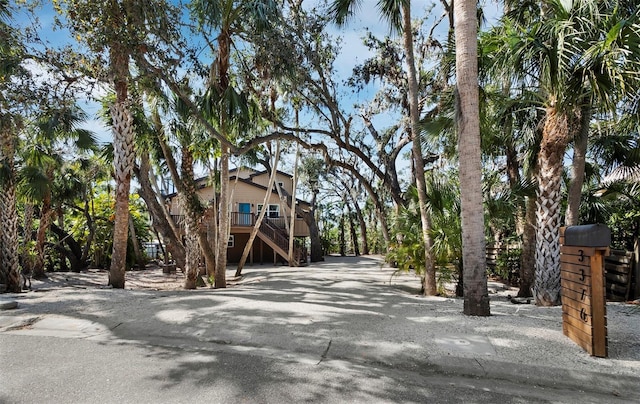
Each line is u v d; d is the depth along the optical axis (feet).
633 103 21.54
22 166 43.55
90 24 23.03
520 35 21.30
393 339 15.75
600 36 19.99
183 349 15.52
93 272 66.95
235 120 33.88
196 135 38.45
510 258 39.40
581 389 11.93
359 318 19.22
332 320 18.84
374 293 29.35
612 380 12.07
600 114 22.89
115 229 32.55
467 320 18.20
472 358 13.65
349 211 134.41
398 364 13.82
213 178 53.11
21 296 26.40
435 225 29.66
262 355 14.75
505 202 28.58
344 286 34.37
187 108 32.96
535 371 12.71
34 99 24.43
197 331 17.49
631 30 17.88
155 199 50.16
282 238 77.87
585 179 31.81
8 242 31.24
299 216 94.94
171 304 22.39
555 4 20.27
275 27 30.30
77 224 77.20
